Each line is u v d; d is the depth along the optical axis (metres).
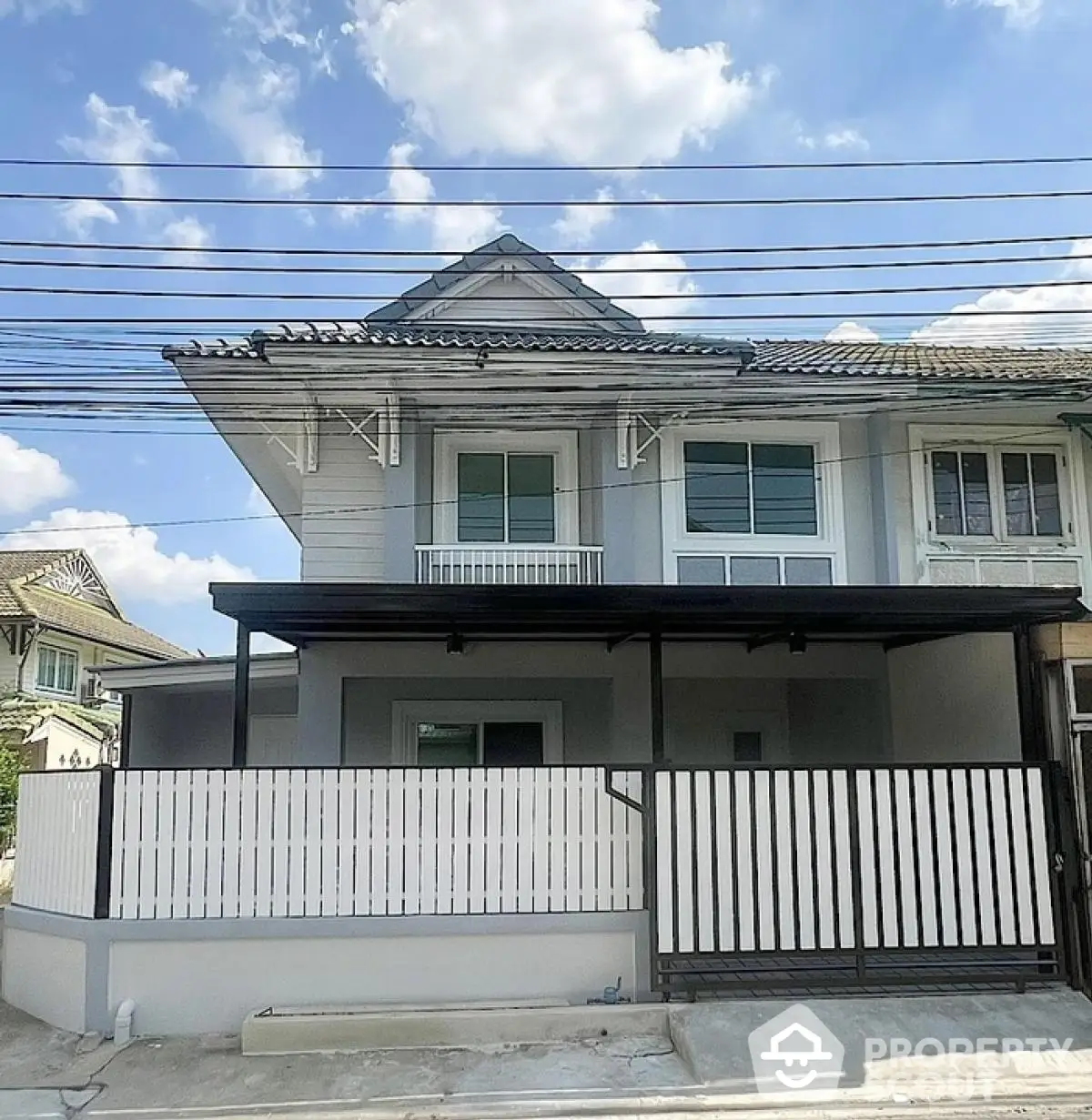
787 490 11.14
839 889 7.60
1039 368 11.69
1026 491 11.41
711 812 7.61
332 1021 6.88
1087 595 11.20
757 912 7.51
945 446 11.38
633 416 10.65
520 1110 5.93
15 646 23.91
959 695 9.77
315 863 7.45
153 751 14.09
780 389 10.47
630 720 10.16
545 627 8.99
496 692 11.28
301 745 9.84
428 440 10.84
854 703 11.45
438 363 9.85
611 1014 7.01
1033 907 7.74
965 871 7.72
